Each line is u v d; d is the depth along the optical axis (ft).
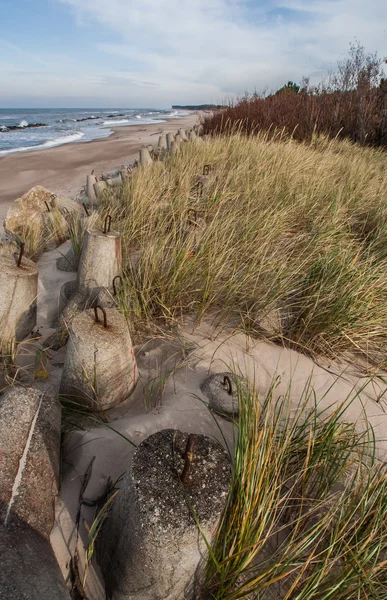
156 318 10.28
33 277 10.01
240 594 4.64
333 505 5.67
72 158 48.57
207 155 22.82
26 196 19.17
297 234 13.47
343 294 10.06
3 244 15.37
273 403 7.99
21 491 4.90
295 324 10.28
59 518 5.51
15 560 4.00
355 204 16.94
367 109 36.11
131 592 4.74
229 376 8.06
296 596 4.72
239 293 10.59
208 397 7.76
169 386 8.12
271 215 13.62
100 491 5.95
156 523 4.23
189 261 10.84
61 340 9.79
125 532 4.57
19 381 8.39
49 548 4.75
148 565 4.43
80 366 7.17
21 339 10.00
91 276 10.57
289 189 16.61
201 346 9.39
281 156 21.34
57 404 6.46
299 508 5.94
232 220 12.80
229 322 10.39
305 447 6.55
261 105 37.78
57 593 3.99
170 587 4.65
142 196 15.43
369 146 35.68
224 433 7.09
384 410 8.39
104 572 5.01
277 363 9.27
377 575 5.01
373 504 5.47
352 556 4.83
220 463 4.98
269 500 5.31
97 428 7.04
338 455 6.50
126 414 7.48
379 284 10.57
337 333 9.80
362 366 9.66
